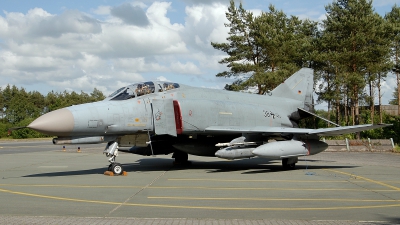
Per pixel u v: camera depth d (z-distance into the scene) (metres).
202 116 14.45
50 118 11.41
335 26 34.28
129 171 14.32
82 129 11.96
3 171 14.31
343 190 9.66
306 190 9.65
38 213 6.89
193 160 19.72
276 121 17.09
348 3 34.47
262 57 37.81
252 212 7.00
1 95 84.25
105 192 9.29
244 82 34.62
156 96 13.90
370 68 33.59
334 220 6.34
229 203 7.87
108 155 13.05
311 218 6.53
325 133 14.53
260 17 36.72
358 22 32.97
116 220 6.28
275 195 8.88
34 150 29.61
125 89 13.62
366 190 9.67
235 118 15.40
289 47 37.19
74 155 23.83
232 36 36.19
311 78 19.73
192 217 6.58
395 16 42.41
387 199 8.41
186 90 14.98
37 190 9.62
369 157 20.98
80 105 12.43
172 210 7.16
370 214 6.88
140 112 13.22
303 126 44.12
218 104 15.09
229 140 16.12
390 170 14.47
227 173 13.64
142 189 9.77
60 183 10.90
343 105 45.91
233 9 37.25
